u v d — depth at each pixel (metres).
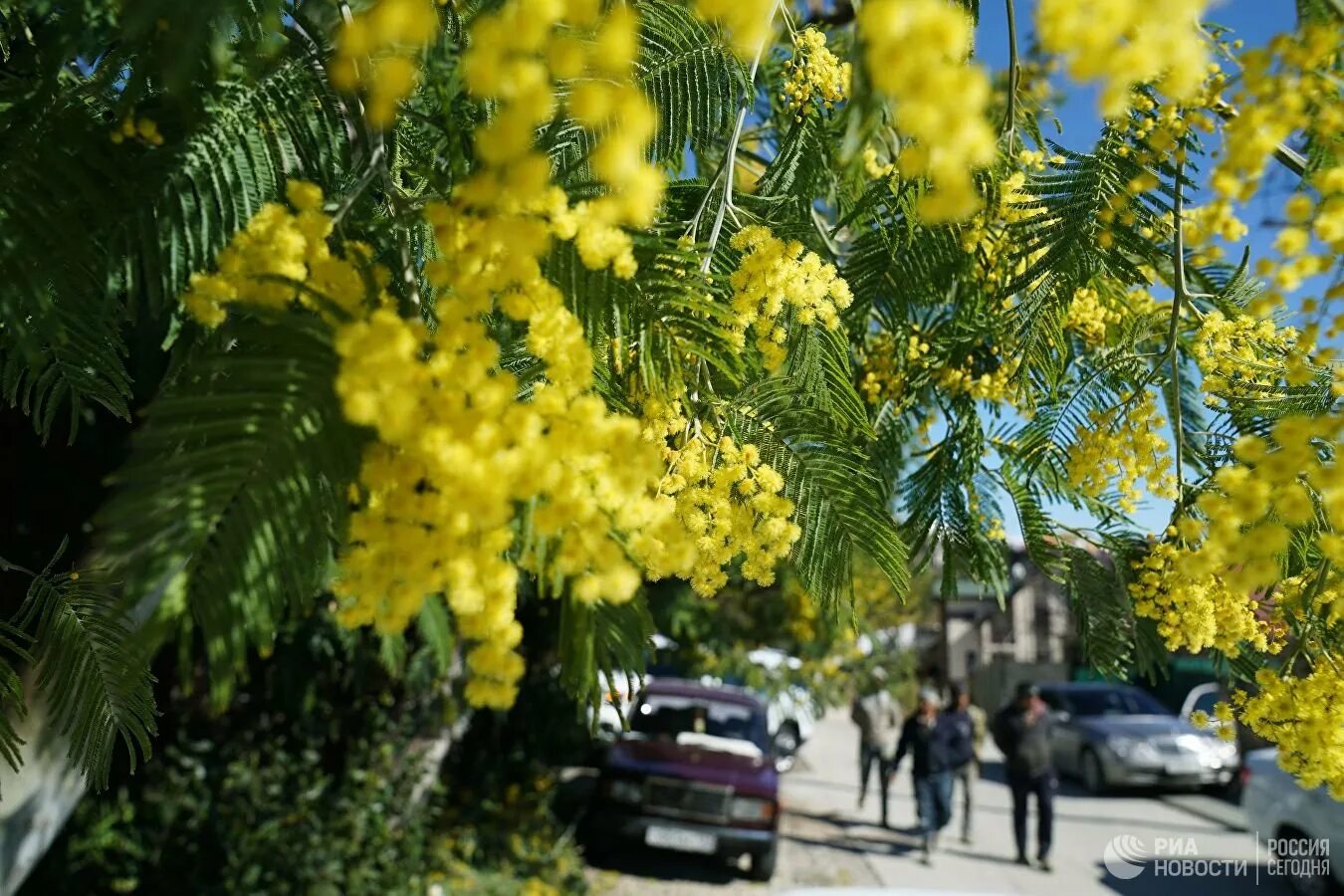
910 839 10.45
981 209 1.92
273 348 0.81
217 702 0.73
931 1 0.64
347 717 7.37
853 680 11.28
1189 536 1.16
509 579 0.84
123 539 0.72
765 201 1.95
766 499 1.39
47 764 2.55
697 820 7.91
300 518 0.78
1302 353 1.31
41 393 1.36
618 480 0.88
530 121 0.72
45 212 0.98
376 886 5.75
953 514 2.29
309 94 1.09
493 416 0.81
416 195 1.13
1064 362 2.11
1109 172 1.76
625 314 1.14
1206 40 1.24
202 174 1.03
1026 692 9.55
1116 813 12.30
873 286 2.24
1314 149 1.29
